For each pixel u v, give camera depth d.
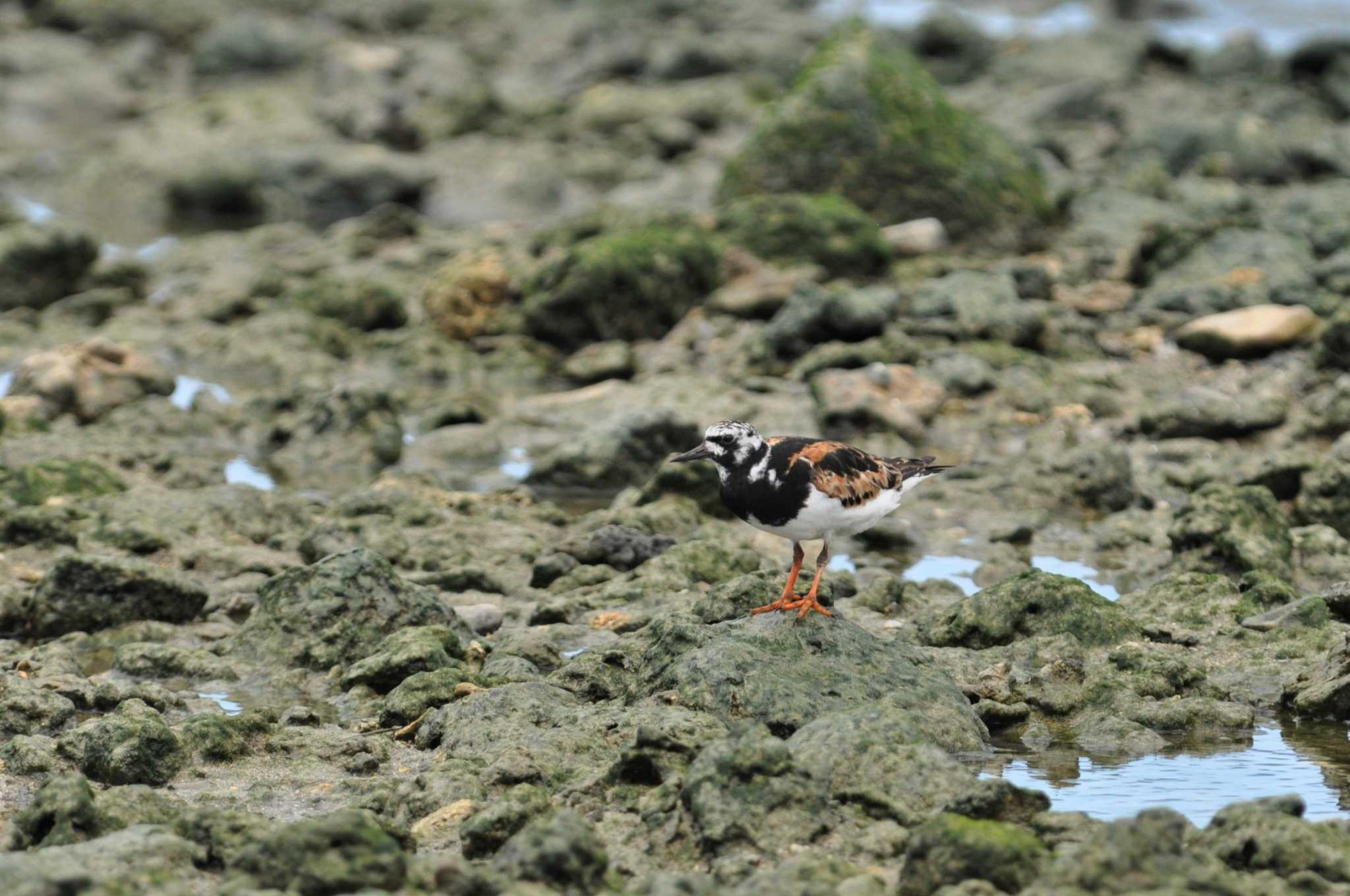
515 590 14.60
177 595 13.73
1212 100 36.28
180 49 50.34
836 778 9.32
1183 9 52.75
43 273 26.20
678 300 23.42
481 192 34.59
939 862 8.07
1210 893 7.65
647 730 9.70
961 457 18.98
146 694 11.63
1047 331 21.92
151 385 21.20
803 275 23.39
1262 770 10.28
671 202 31.30
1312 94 36.34
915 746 9.47
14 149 39.81
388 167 34.94
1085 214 26.31
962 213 25.23
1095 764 10.44
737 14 51.94
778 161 25.58
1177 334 21.83
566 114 39.16
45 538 15.08
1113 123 35.72
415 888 8.06
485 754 10.40
